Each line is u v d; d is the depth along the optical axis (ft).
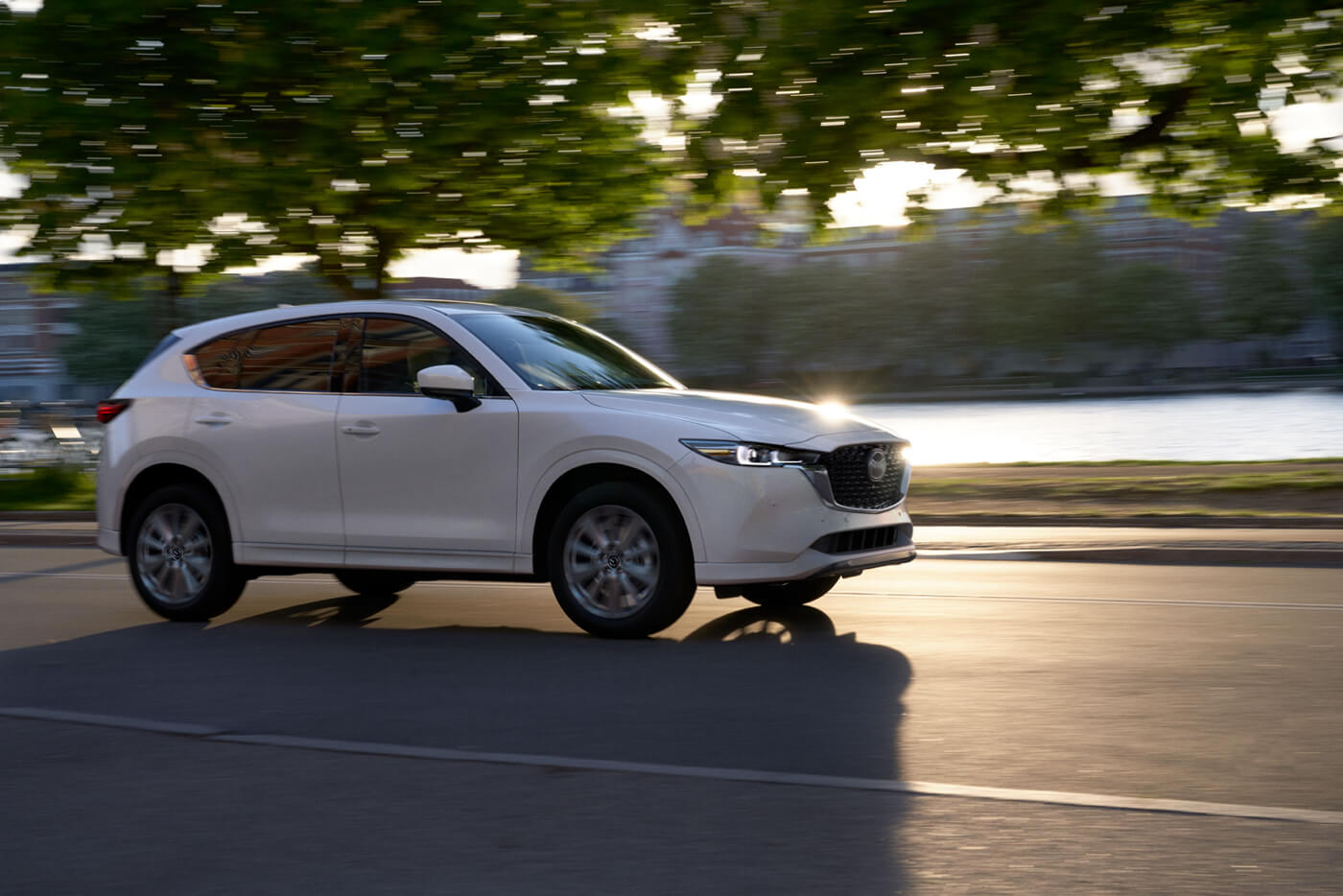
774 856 15.53
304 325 35.50
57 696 26.04
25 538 64.95
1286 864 14.89
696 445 30.12
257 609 38.01
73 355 429.79
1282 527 55.52
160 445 35.99
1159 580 40.24
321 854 15.92
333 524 33.83
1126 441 162.81
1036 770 19.02
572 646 30.45
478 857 15.69
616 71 69.00
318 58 69.77
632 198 77.77
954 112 65.31
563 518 31.48
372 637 32.60
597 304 597.52
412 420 33.01
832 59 64.08
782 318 547.08
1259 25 63.72
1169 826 16.34
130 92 71.00
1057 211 74.33
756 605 36.06
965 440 174.29
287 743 21.65
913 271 520.83
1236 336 495.00
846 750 20.43
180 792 18.81
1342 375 443.32
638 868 15.19
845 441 31.12
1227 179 72.79
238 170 71.05
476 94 69.56
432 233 79.10
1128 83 68.59
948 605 35.55
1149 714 22.38
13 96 70.49
